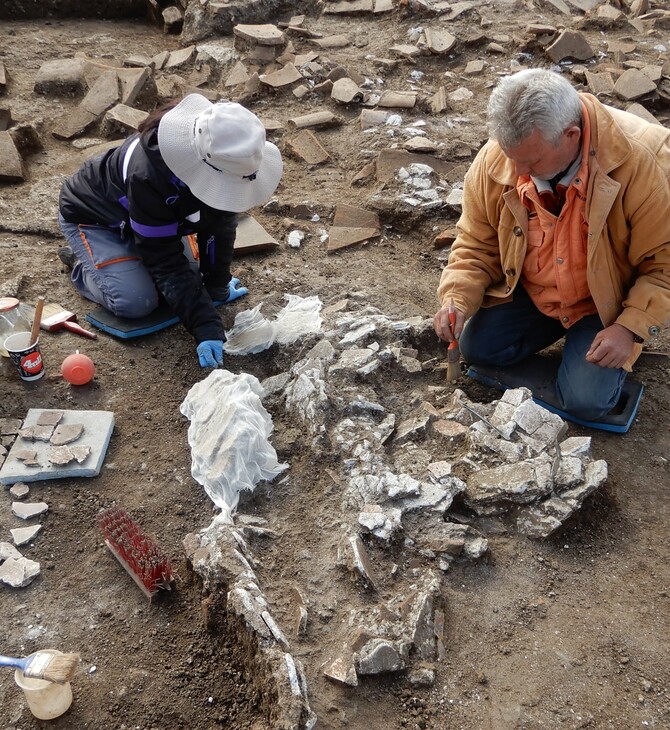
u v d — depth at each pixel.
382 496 2.79
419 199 4.73
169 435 3.26
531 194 2.93
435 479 2.85
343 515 2.79
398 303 3.98
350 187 5.05
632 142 2.77
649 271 3.03
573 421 3.35
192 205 3.22
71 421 3.24
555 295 3.23
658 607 2.60
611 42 6.50
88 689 2.39
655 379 3.62
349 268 4.33
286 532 2.77
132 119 5.55
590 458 2.99
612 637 2.50
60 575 2.72
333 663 2.32
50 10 7.57
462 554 2.69
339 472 2.95
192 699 2.39
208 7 6.99
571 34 6.18
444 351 3.74
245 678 2.43
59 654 2.23
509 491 2.80
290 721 2.13
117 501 2.97
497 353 3.49
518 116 2.58
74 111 5.73
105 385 3.49
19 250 4.39
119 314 3.76
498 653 2.45
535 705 2.30
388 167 5.03
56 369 3.55
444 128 5.50
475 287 3.33
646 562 2.75
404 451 3.01
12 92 6.04
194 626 2.58
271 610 2.48
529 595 2.63
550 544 2.79
